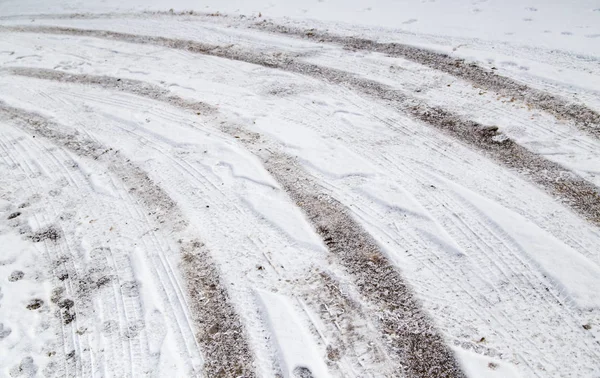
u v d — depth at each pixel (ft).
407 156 16.43
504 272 12.14
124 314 12.28
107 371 11.04
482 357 10.38
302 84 21.36
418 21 25.43
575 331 10.62
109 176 17.29
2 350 11.72
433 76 20.57
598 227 12.98
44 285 13.33
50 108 22.15
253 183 16.15
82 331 12.00
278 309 11.94
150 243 14.30
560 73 19.24
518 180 14.87
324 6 29.19
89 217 15.51
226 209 15.19
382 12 27.20
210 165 17.20
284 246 13.66
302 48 24.39
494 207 13.98
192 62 24.62
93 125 20.43
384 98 19.65
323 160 16.72
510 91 18.88
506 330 10.84
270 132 18.52
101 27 31.35
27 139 20.04
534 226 13.21
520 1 25.85
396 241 13.38
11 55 28.66
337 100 19.93
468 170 15.51
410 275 12.38
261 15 29.17
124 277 13.28
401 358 10.56
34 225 15.43
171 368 10.94
